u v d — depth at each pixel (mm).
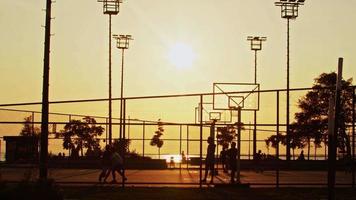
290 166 44438
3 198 15555
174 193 23016
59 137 40031
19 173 36031
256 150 46688
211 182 27797
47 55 25844
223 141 39812
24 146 38656
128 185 27359
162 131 42125
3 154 40844
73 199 20703
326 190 24688
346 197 22109
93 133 44250
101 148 44625
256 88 32781
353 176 26547
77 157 43906
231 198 21359
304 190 24719
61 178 33156
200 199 21000
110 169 28359
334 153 16766
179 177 35062
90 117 40062
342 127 32625
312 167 44375
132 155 49375
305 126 27125
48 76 25750
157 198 21234
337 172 42625
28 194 15922
